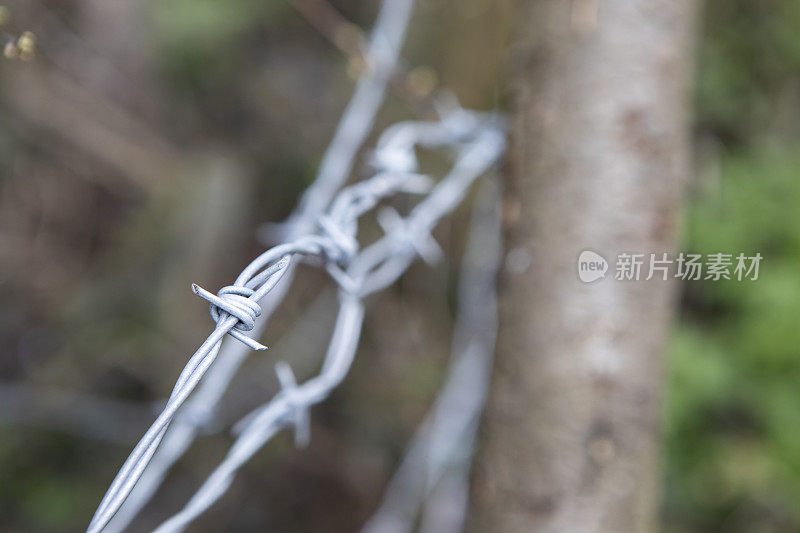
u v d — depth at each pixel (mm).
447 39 1971
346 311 860
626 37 910
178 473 1686
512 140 932
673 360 1571
